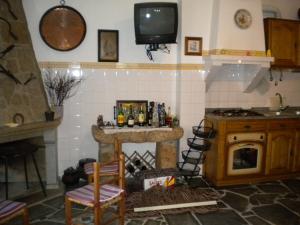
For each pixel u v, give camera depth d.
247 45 3.29
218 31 3.19
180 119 3.42
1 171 3.02
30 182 3.07
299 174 3.57
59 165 3.36
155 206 2.62
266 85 3.90
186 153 3.44
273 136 3.36
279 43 3.54
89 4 3.20
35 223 2.38
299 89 4.07
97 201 1.91
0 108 2.57
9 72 2.67
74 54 3.23
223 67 3.67
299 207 2.75
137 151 3.55
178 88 3.46
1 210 1.82
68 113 3.30
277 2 3.72
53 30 3.11
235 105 3.81
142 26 3.08
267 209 2.70
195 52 3.35
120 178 2.16
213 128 3.27
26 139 2.97
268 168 3.40
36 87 2.90
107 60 3.30
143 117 3.31
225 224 2.43
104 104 3.37
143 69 3.41
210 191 3.04
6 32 2.71
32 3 3.05
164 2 3.07
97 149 3.42
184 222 2.45
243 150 3.32
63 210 2.60
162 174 3.00
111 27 3.28
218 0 3.21
